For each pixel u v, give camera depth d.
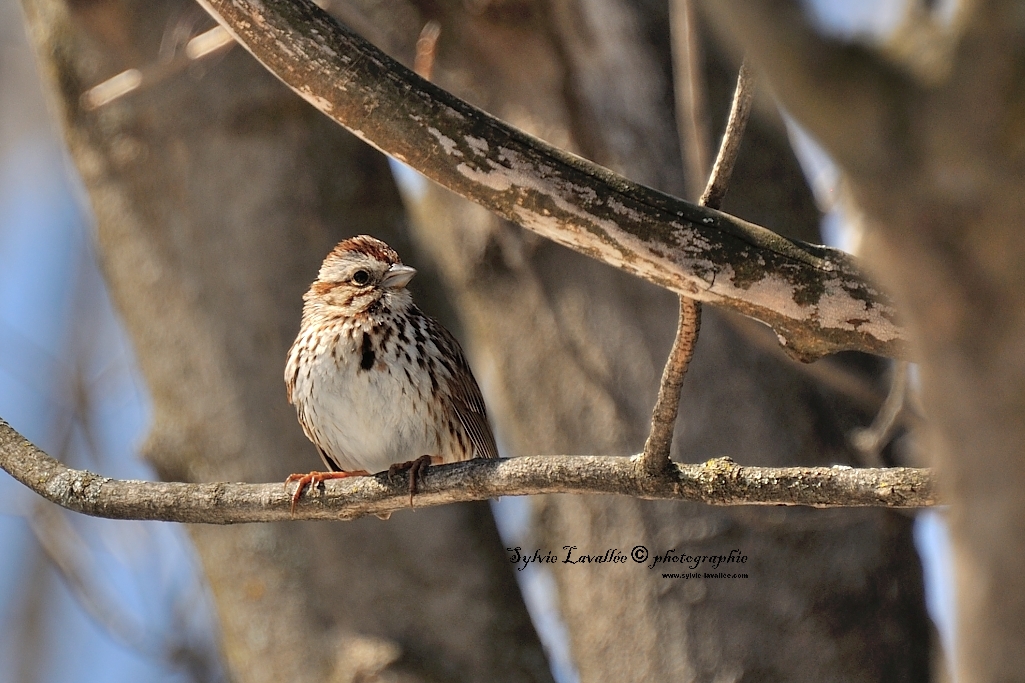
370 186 13.66
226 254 12.77
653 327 12.02
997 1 3.58
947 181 3.71
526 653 12.35
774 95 4.46
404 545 12.38
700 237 7.41
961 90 3.65
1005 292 3.69
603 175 7.45
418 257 14.13
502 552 12.97
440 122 7.39
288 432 12.49
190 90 12.96
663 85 12.23
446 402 11.23
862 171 3.84
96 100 12.17
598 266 12.26
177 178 12.88
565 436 12.30
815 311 7.45
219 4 7.35
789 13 3.84
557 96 12.12
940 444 3.90
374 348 11.00
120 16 12.85
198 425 12.59
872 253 4.12
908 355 7.42
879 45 3.83
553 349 12.48
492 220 12.88
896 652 11.60
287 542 12.38
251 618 12.32
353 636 12.12
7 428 9.24
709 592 11.57
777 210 12.43
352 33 7.39
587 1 12.11
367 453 11.18
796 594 11.50
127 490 8.91
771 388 11.87
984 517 3.77
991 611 3.76
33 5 13.56
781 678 11.30
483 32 12.16
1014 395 3.71
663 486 7.52
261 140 13.04
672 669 11.51
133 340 13.05
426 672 12.01
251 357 12.60
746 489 7.33
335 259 11.49
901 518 12.09
